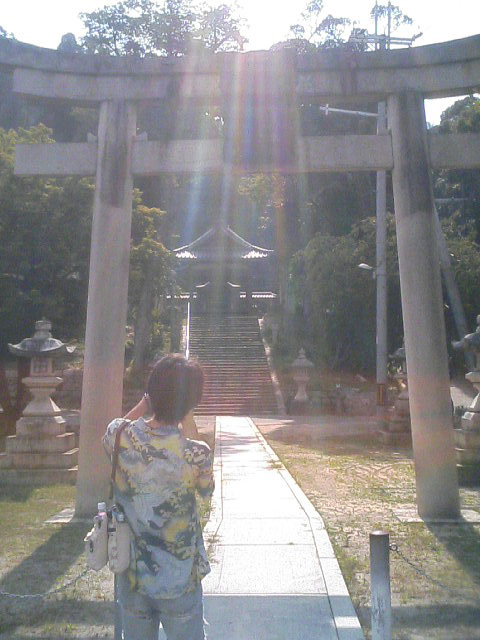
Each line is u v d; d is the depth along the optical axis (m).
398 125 9.03
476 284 27.94
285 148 8.95
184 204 48.09
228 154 8.98
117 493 3.47
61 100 9.33
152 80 9.23
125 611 3.43
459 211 35.81
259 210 48.78
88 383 8.93
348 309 31.27
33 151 9.41
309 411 29.17
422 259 8.83
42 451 12.16
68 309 23.36
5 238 21.88
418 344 8.77
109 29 36.38
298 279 35.19
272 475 12.12
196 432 3.83
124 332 9.20
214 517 8.66
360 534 8.05
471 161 9.04
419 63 9.01
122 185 9.17
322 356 33.56
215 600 5.75
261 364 34.72
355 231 32.25
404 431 17.56
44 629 5.28
